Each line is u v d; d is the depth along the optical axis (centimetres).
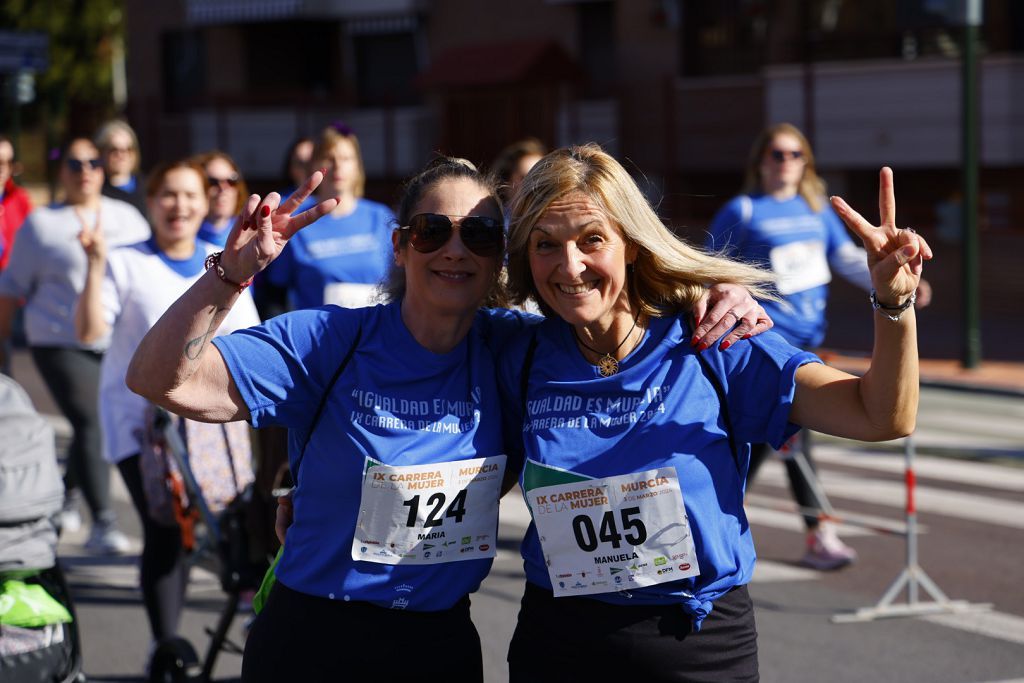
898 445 1061
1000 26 2002
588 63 2636
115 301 548
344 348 307
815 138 2148
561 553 300
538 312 330
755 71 2353
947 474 953
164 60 3303
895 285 274
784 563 729
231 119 3073
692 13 2433
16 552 376
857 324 1797
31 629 381
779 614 637
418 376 307
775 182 700
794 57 2262
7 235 908
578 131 2550
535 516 303
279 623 309
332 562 304
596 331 306
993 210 2017
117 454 540
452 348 312
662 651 296
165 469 495
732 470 303
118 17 4025
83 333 546
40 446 383
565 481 299
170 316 283
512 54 2630
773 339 304
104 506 750
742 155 2323
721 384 302
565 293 302
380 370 306
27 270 731
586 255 298
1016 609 640
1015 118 1931
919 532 791
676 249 307
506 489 333
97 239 549
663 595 296
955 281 1848
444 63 2728
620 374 302
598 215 296
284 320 307
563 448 300
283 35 3183
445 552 307
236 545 470
